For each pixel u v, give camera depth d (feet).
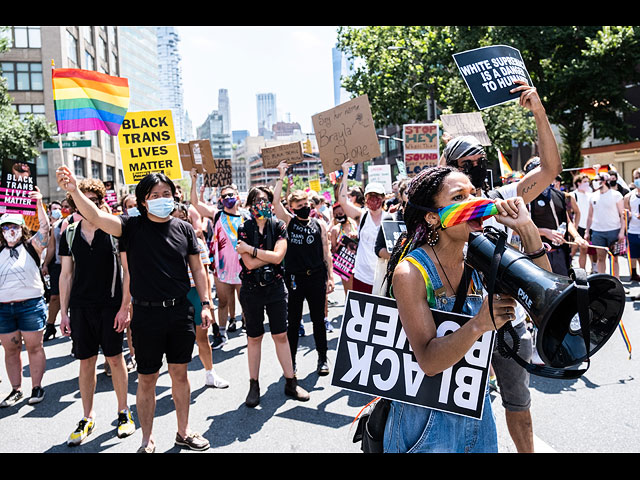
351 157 19.45
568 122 80.33
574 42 70.85
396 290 5.83
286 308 15.37
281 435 12.62
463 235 5.83
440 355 5.32
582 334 4.36
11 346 15.89
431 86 78.69
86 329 12.96
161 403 15.38
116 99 16.43
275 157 24.12
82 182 13.08
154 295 11.40
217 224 21.91
